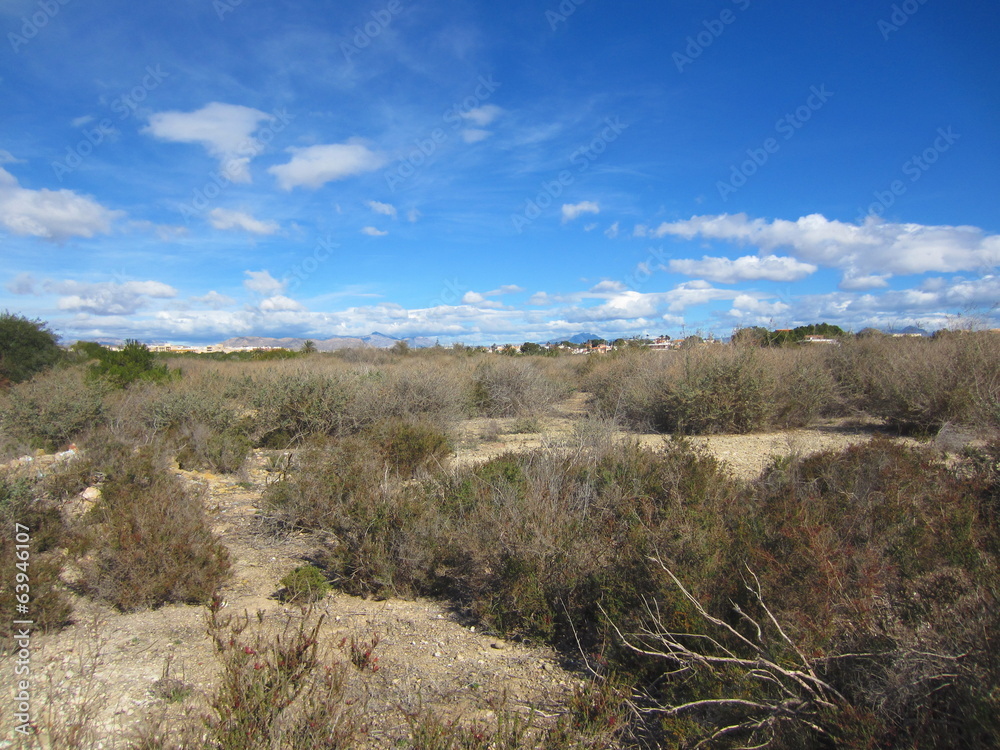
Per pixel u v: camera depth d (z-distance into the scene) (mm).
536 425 13164
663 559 3965
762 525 4570
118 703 3240
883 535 4398
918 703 2584
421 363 19312
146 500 5602
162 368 19406
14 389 12039
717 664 3193
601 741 2828
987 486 5418
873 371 12172
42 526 5688
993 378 9930
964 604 3104
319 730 2607
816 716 2789
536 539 4719
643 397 12773
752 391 11625
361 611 4953
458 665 4027
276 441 11820
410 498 5965
